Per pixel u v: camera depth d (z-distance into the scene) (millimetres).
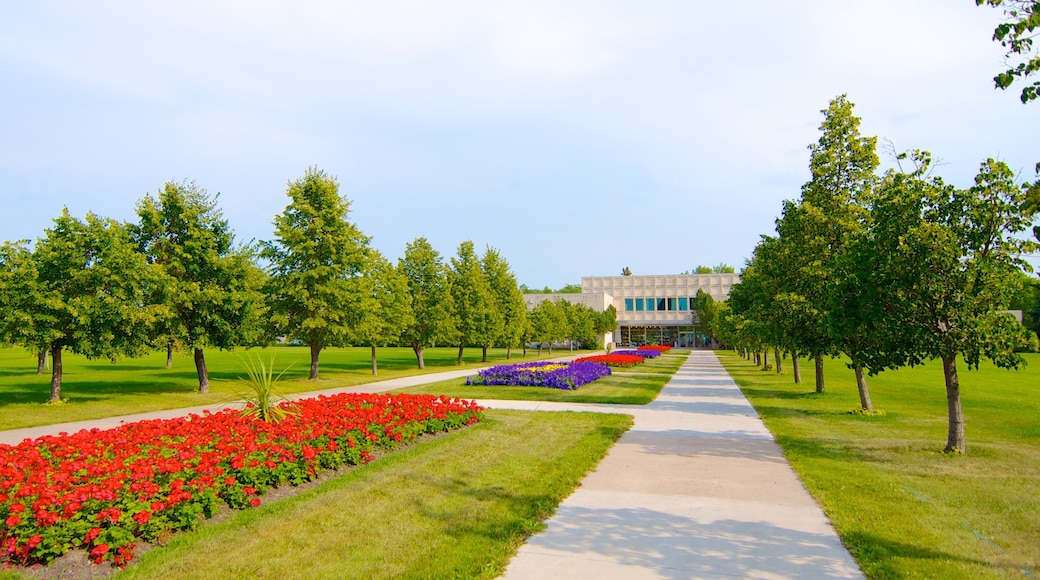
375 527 6164
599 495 7477
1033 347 9250
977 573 5004
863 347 10672
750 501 7211
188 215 19953
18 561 4941
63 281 16438
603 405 16766
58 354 16859
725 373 32312
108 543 5180
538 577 4938
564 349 79500
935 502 7082
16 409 15492
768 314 17938
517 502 7098
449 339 36719
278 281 26016
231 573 5008
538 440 11008
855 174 16344
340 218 27250
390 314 31578
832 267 13836
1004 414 15602
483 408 14391
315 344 26344
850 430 12547
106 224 17219
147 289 17750
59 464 6938
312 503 6910
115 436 8297
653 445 10805
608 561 5293
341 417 10430
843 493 7469
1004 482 8039
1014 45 5250
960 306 9492
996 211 9766
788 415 14883
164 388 21859
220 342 20500
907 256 9680
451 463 9000
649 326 87125
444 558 5336
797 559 5344
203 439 7973
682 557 5391
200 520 6227
